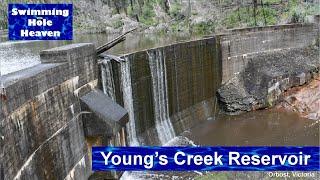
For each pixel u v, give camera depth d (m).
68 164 23.41
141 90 35.34
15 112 17.94
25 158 18.62
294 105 46.78
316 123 42.47
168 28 72.81
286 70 49.47
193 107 43.53
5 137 16.80
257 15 71.25
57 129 22.34
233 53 49.41
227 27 70.19
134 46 52.81
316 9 66.62
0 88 16.81
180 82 41.16
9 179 16.97
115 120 25.64
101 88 29.80
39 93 20.50
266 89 47.06
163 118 38.75
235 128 41.88
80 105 25.52
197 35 64.81
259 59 51.38
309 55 53.88
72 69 24.67
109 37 64.19
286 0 70.75
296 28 54.84
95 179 26.80
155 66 37.19
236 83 48.38
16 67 41.56
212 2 75.56
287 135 39.75
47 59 24.08
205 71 45.22
